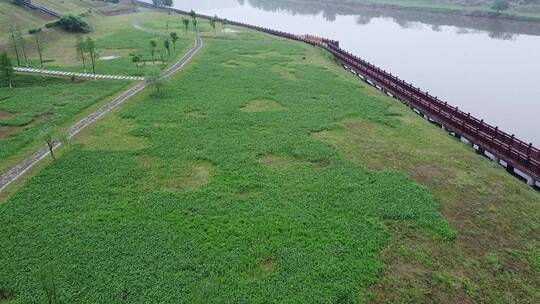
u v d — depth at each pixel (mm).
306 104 52906
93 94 54156
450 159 38625
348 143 41750
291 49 87812
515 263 25312
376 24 143500
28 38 81812
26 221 27938
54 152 38500
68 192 31516
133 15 141875
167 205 30047
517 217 29781
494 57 91000
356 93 58406
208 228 27578
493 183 34406
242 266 24281
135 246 25703
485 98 64375
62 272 23469
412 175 35531
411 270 24469
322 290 22625
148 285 22750
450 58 90312
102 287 22547
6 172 34969
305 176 34531
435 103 52062
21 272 23500
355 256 25328
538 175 35312
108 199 30719
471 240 27266
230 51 83938
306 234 27172
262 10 199750
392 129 45656
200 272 23750
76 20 97688
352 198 31328
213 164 36625
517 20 135500
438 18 151875
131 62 71688
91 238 26328
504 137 41656
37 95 53875
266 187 32719
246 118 47250
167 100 52688
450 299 22562
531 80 74000
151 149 39031
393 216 29328
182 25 119500
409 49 100000
